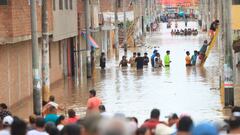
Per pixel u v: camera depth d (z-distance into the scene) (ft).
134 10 490.90
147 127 68.64
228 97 147.23
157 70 256.73
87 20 232.94
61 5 205.87
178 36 562.25
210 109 145.18
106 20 361.30
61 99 169.37
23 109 152.87
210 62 289.33
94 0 292.20
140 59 260.42
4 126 82.89
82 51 268.82
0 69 147.95
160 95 173.06
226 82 147.23
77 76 237.86
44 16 138.31
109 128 35.50
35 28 126.82
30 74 177.88
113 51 389.19
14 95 160.56
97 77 231.30
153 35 589.32
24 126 56.24
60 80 223.30
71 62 241.76
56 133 71.46
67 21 216.54
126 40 380.58
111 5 383.65
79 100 166.61
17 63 163.73
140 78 223.51
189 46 410.31
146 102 158.71
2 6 140.87
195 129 39.60
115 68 270.67
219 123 62.80
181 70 254.47
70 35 222.28
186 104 154.30
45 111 108.58
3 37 141.38
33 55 127.54
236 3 188.65
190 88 189.16
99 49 337.52
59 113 138.62
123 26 418.72
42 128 71.56
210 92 178.81
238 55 249.96
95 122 36.94
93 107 103.65
